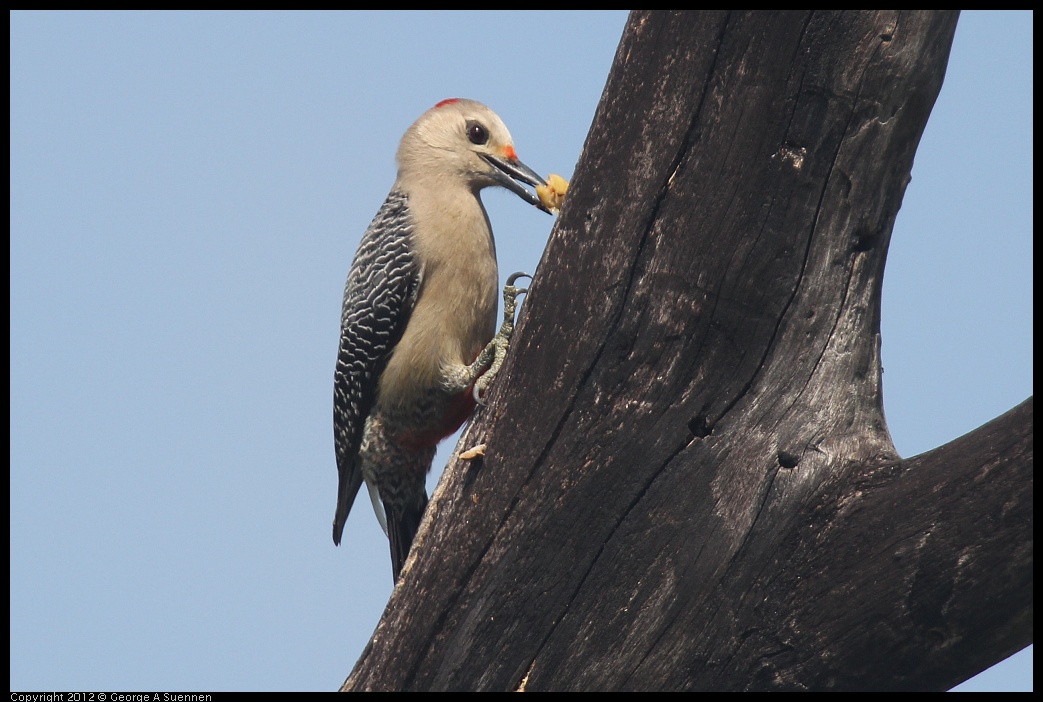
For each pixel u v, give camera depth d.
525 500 9.45
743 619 8.89
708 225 8.68
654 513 9.12
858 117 8.27
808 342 8.87
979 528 7.97
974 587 8.02
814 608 8.64
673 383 9.01
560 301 9.27
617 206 8.95
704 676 9.07
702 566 8.98
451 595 9.77
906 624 8.32
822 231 8.62
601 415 9.17
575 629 9.38
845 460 8.75
